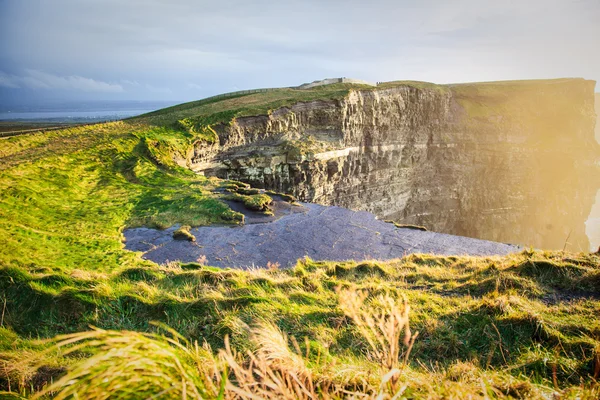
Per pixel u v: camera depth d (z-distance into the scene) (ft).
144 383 6.71
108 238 70.74
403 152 265.95
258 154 179.42
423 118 274.98
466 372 14.60
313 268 42.60
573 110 347.97
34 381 16.05
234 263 63.52
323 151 197.57
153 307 26.96
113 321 25.77
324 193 212.23
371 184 246.88
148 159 126.72
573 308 23.97
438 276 35.45
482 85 340.39
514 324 21.52
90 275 35.65
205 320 24.49
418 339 21.42
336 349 20.03
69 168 107.76
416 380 11.93
